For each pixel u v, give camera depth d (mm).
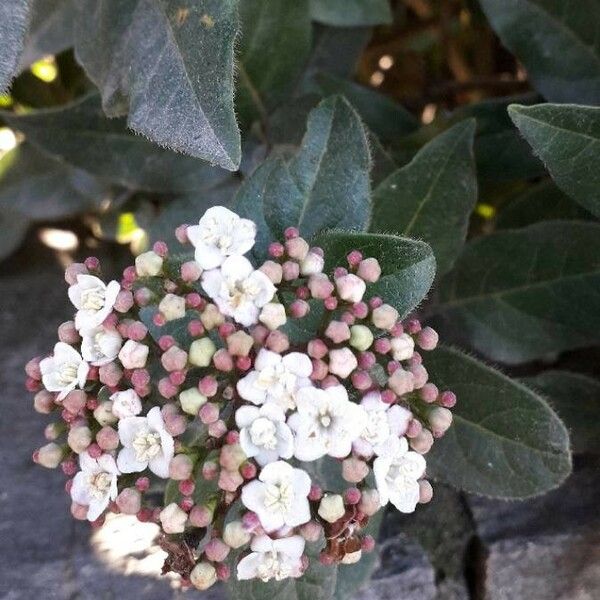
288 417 108
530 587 155
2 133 208
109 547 159
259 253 128
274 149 165
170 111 115
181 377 108
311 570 132
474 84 223
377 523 140
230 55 109
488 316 165
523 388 130
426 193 148
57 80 203
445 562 158
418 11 234
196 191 174
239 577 113
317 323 120
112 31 131
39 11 165
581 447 160
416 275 119
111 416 111
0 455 176
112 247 224
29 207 202
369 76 242
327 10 181
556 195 174
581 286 157
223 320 109
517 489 133
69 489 118
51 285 216
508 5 160
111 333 112
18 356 198
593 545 155
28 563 156
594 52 160
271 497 106
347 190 130
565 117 126
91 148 169
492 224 184
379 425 109
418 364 116
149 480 120
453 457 136
